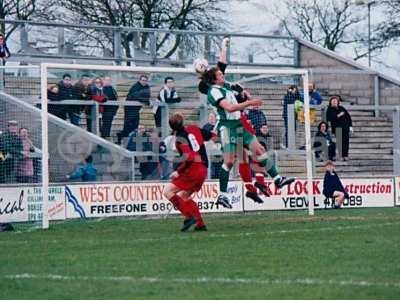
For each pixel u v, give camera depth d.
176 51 85.31
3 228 46.62
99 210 52.97
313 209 55.44
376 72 83.19
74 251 36.03
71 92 54.91
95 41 82.38
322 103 73.31
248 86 62.78
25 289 27.36
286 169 58.69
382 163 67.81
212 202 55.66
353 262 31.19
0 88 60.75
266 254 33.72
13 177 50.59
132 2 111.12
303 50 89.12
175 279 28.48
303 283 27.14
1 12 109.25
